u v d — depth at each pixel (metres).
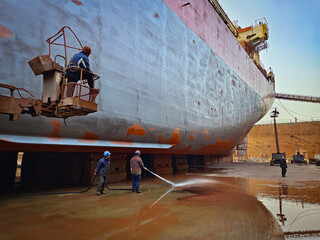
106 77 7.95
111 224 3.72
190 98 13.18
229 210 4.73
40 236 3.14
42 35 6.21
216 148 18.83
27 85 5.83
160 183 9.29
